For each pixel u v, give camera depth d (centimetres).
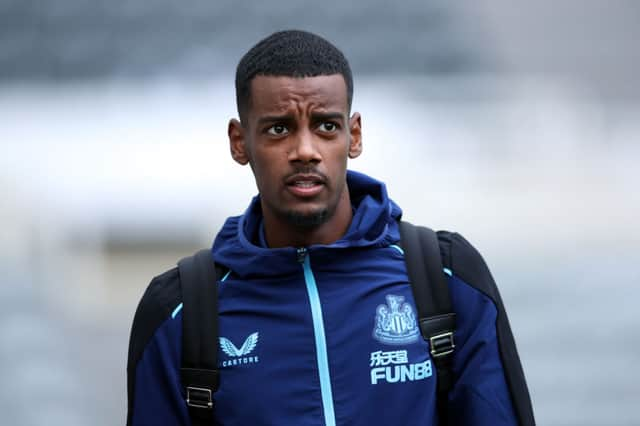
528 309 2467
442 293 786
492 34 3547
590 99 3334
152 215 2652
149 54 3341
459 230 2716
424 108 3055
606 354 2341
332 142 755
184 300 791
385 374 765
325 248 785
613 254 2647
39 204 2631
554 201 2833
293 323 777
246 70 773
